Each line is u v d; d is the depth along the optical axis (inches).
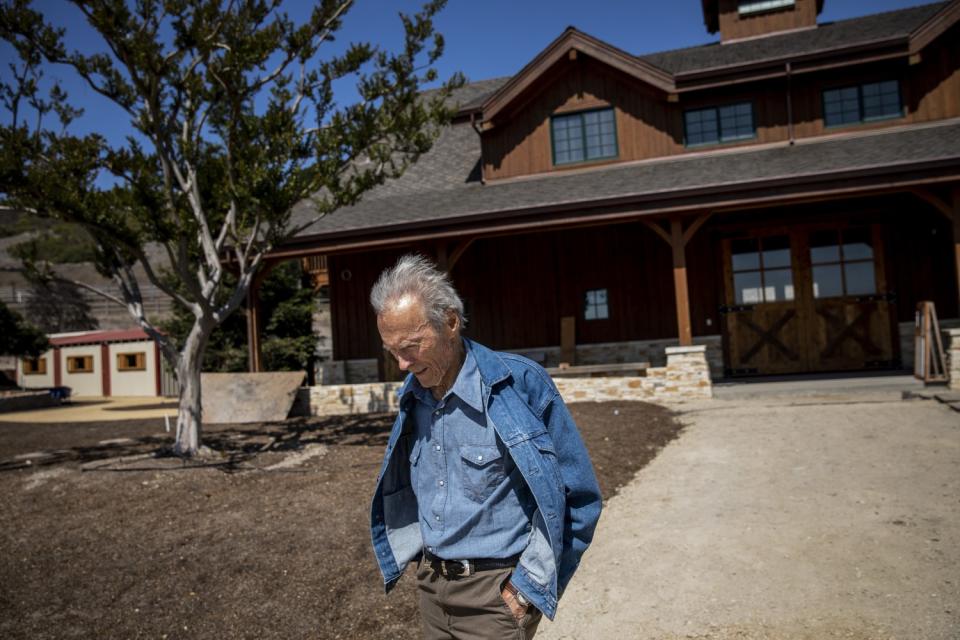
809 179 386.6
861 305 473.1
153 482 259.0
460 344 80.7
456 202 498.3
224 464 286.0
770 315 491.2
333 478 253.4
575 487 78.2
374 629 141.8
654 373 415.8
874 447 256.5
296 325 665.0
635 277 526.3
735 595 145.9
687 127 517.0
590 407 391.9
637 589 154.1
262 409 446.0
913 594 138.3
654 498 218.1
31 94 300.8
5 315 836.0
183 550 187.3
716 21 693.9
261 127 293.9
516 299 550.0
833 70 488.1
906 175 376.8
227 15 292.2
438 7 305.9
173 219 297.3
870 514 185.6
